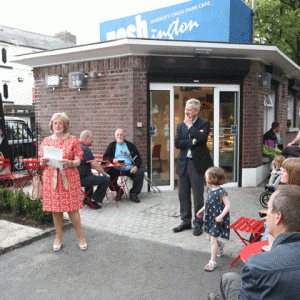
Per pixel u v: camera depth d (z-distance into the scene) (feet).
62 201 12.52
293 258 4.45
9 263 12.03
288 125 41.39
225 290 7.00
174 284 10.55
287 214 4.78
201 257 12.62
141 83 23.20
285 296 4.28
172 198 21.98
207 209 11.93
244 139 25.25
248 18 28.25
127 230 15.72
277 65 29.17
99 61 24.30
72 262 12.15
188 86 24.20
